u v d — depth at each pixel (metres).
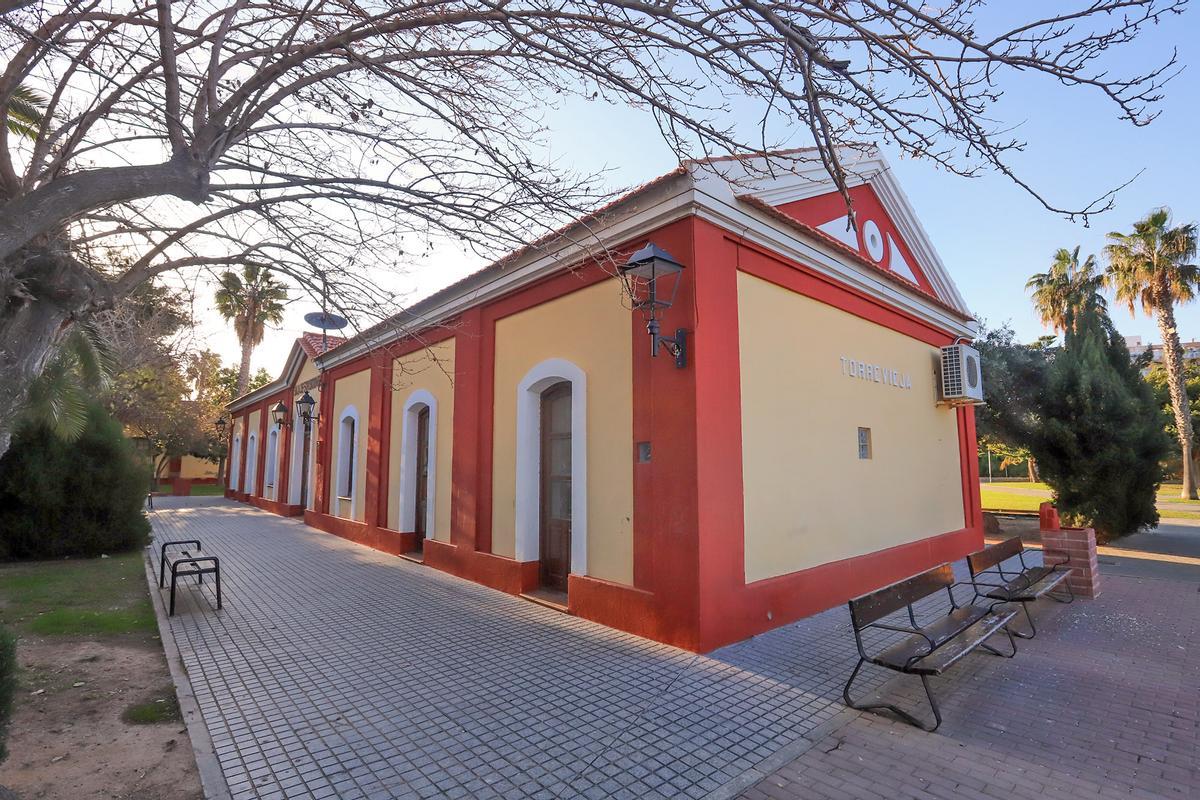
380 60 3.51
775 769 3.58
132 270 3.48
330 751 3.79
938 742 3.91
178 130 3.07
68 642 6.14
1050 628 6.49
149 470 12.79
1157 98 2.48
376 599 7.80
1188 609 7.30
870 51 2.84
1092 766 3.61
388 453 12.20
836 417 8.00
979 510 11.47
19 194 3.06
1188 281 22.64
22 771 3.57
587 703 4.49
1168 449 13.02
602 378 6.95
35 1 3.01
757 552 6.42
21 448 10.70
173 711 4.48
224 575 9.43
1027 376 15.45
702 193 6.07
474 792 3.33
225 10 3.58
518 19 3.21
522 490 8.05
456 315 9.81
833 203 8.76
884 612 4.64
